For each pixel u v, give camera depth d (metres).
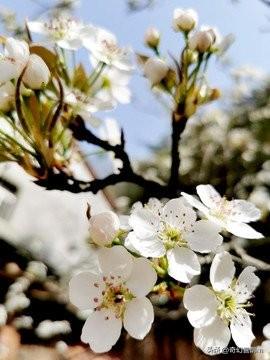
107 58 0.17
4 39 0.15
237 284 0.13
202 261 0.19
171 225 0.13
